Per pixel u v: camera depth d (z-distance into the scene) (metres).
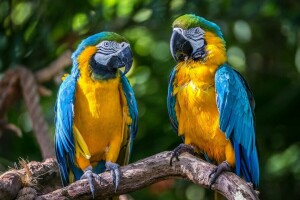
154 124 11.96
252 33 12.41
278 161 12.13
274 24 12.21
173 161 7.04
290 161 12.08
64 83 7.82
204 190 12.08
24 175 6.98
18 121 12.07
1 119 10.29
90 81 7.79
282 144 11.76
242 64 12.48
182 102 7.79
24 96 10.13
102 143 7.94
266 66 12.53
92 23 11.52
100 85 7.77
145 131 11.88
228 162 7.75
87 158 7.77
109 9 11.68
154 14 11.50
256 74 12.44
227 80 7.64
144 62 12.77
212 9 11.57
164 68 12.69
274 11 11.98
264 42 12.53
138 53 12.80
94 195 7.04
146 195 12.12
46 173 7.38
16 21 11.30
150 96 12.35
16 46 11.13
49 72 10.47
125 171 7.05
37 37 11.24
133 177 7.04
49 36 11.17
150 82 12.56
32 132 12.05
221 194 7.32
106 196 7.11
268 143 11.77
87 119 7.80
